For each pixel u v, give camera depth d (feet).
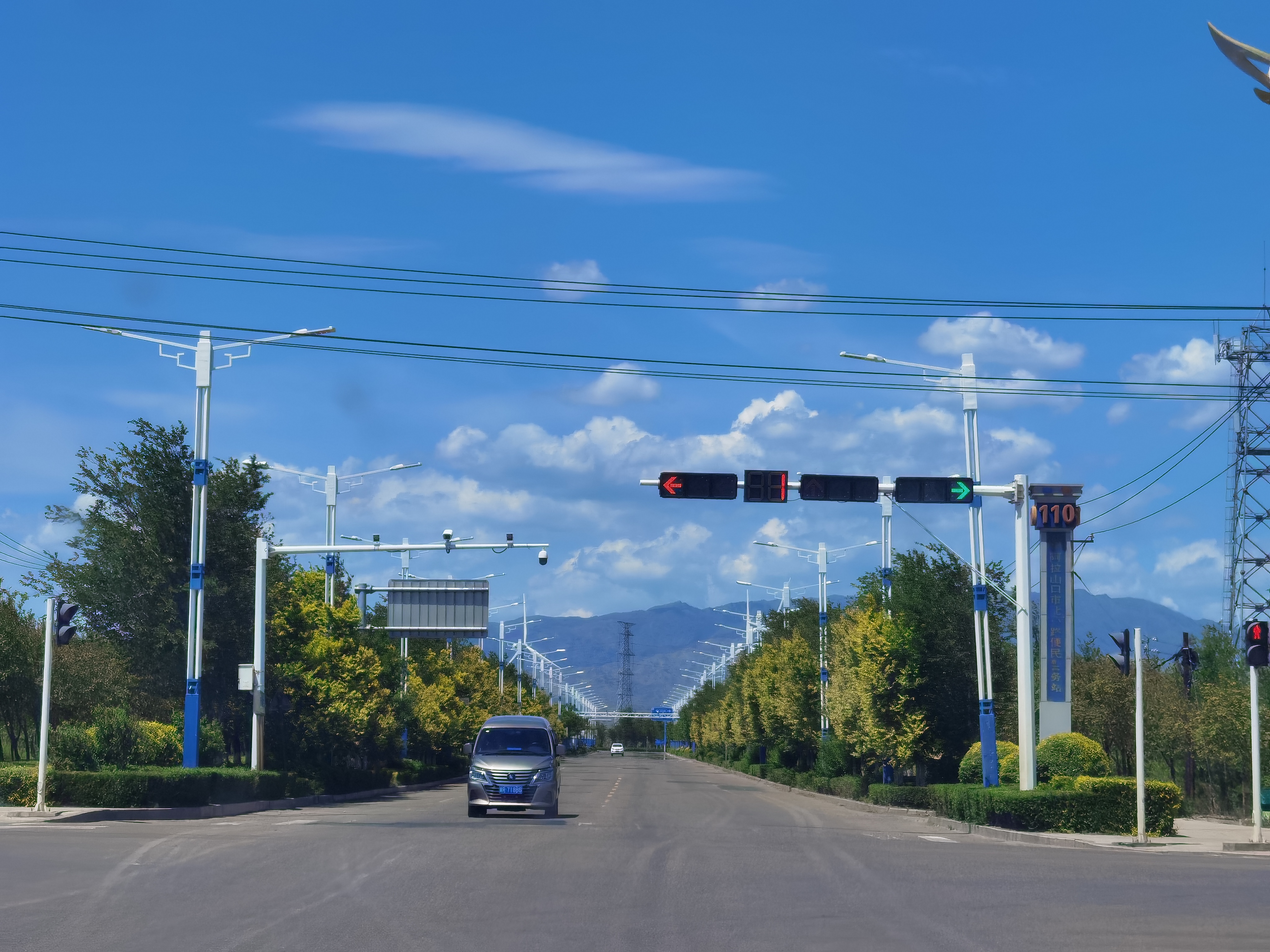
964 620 127.65
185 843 60.85
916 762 129.59
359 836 66.85
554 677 558.97
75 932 35.37
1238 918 40.47
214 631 129.49
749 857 59.67
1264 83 53.36
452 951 33.32
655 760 499.51
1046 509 100.73
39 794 82.33
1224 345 179.83
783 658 191.01
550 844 63.77
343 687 135.54
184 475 131.13
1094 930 37.76
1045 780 99.91
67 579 129.39
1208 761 118.83
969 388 104.73
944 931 37.40
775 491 88.48
